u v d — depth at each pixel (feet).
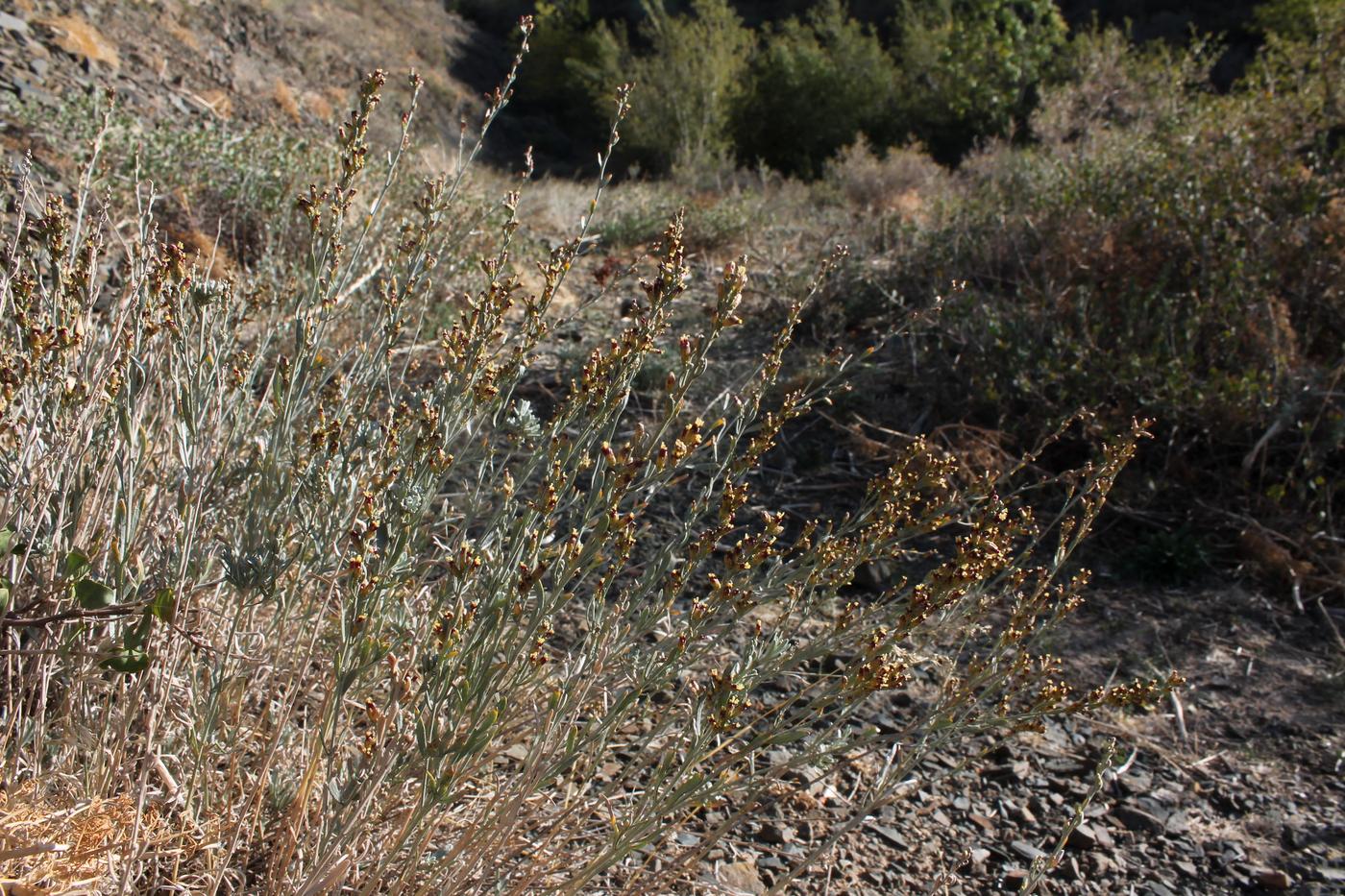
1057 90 32.27
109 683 6.41
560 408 6.30
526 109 89.71
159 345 6.39
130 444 5.91
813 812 8.02
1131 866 8.38
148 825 5.45
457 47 93.20
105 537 6.03
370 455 6.15
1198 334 16.01
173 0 43.39
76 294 6.52
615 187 42.96
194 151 19.98
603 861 5.50
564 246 6.63
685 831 7.88
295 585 6.12
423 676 5.13
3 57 26.78
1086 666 11.30
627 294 22.79
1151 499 14.23
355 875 5.70
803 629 10.78
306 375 6.32
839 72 74.49
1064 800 9.13
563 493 5.71
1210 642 11.86
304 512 6.12
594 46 88.12
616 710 5.46
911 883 7.86
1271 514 13.96
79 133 20.21
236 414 6.70
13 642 5.76
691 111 71.36
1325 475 14.43
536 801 6.41
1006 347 15.89
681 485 14.21
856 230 25.55
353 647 5.15
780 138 75.36
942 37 73.97
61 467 5.94
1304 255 17.48
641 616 6.15
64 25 31.50
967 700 6.38
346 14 78.64
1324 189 18.34
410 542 5.95
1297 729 10.39
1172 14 87.76
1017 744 9.87
